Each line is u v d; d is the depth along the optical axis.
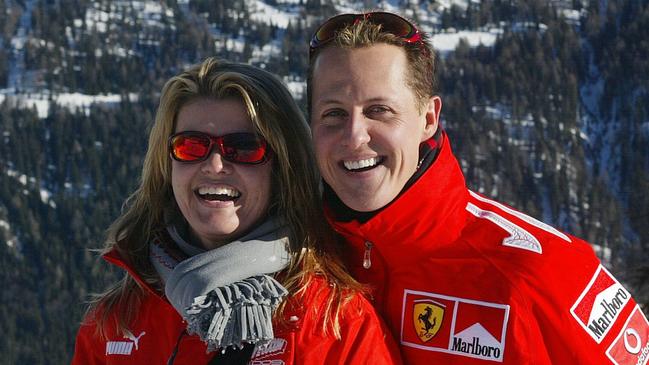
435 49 2.24
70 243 77.75
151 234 2.42
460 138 92.88
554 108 101.94
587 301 2.14
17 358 65.44
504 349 2.08
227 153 2.19
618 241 71.81
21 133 93.62
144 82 114.00
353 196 2.12
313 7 135.12
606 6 123.69
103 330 2.39
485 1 128.25
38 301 71.06
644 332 2.24
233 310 2.04
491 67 109.31
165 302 2.28
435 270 2.19
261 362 2.06
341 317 2.08
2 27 126.50
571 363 2.08
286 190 2.24
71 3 128.88
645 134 97.56
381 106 2.09
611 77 108.56
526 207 82.06
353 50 2.09
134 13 130.88
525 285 2.10
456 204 2.22
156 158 2.37
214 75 2.21
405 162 2.12
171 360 2.18
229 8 133.25
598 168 93.94
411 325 2.20
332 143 2.12
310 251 2.21
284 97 2.27
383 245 2.21
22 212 81.38
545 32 117.69
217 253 2.13
